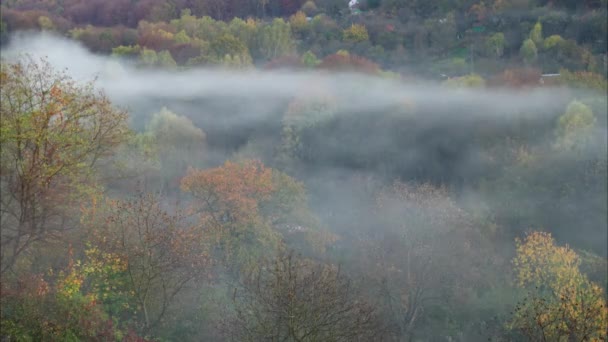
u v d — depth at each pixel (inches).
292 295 953.5
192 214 1572.3
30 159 1024.9
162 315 1115.3
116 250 1085.1
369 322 1080.8
